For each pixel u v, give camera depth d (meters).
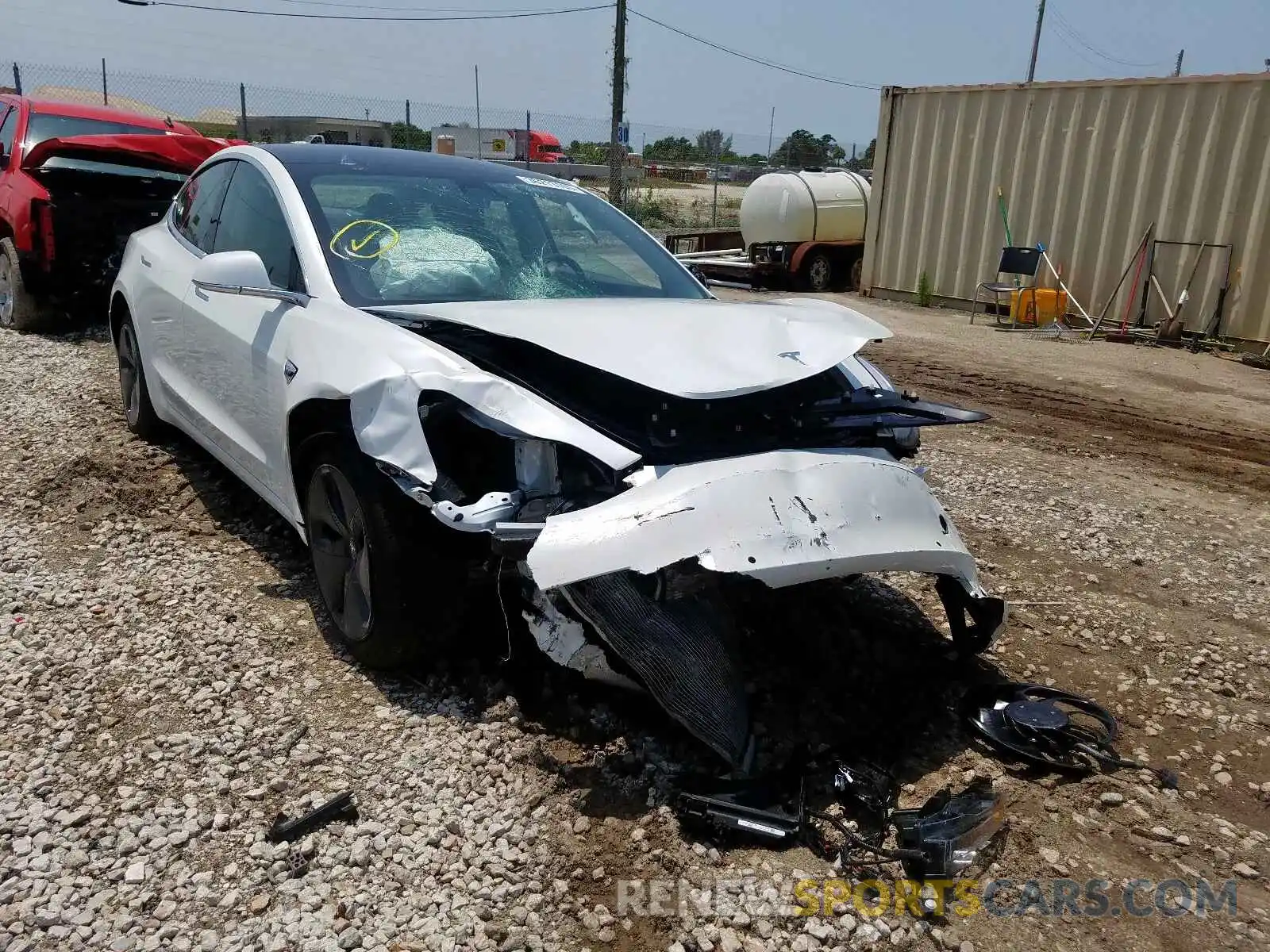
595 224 4.36
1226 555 5.06
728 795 2.70
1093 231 12.95
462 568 3.05
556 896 2.38
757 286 17.25
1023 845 2.70
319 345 3.21
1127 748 3.23
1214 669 3.81
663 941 2.28
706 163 38.44
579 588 2.61
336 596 3.38
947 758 3.07
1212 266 11.81
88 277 7.80
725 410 3.10
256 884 2.37
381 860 2.47
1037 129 13.31
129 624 3.52
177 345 4.52
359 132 23.48
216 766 2.78
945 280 14.91
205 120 21.70
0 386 6.36
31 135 8.19
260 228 4.00
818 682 3.38
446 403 2.84
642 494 2.68
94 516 4.40
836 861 2.56
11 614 3.54
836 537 2.76
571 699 3.12
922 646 3.73
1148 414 8.44
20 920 2.21
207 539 4.27
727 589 3.06
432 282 3.58
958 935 2.36
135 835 2.50
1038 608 4.24
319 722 3.01
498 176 4.37
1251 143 11.29
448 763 2.84
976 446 7.05
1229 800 2.99
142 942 2.18
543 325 3.03
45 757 2.78
